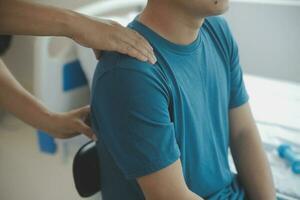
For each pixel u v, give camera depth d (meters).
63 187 1.59
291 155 1.21
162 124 0.80
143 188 0.84
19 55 2.08
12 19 0.83
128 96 0.78
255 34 1.84
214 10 0.83
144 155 0.81
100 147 0.96
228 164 1.10
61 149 1.55
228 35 1.05
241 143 1.15
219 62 1.01
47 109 1.10
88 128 1.05
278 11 1.74
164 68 0.85
